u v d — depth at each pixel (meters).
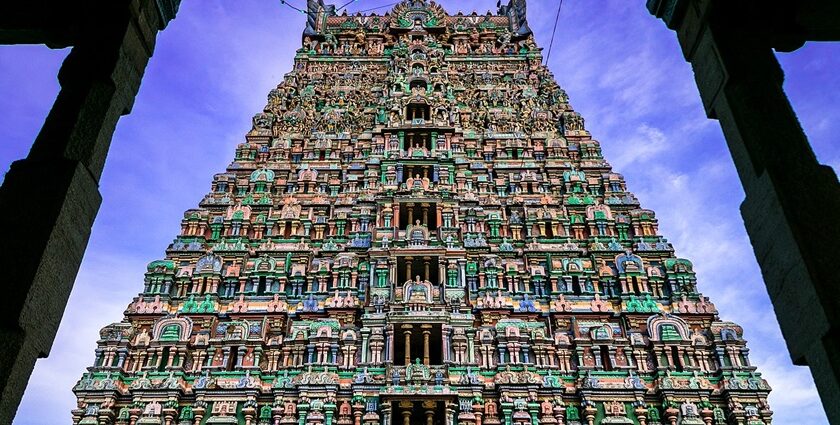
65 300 7.89
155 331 25.98
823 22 8.94
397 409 23.58
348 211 32.81
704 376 24.86
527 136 38.06
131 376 24.86
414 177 34.69
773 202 7.59
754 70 8.52
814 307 6.91
